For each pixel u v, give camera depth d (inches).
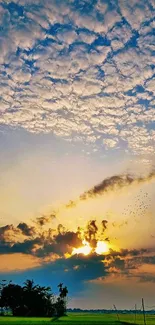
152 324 3663.9
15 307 4542.3
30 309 4515.3
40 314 4520.2
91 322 3014.3
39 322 2962.6
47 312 4552.2
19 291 4586.6
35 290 4660.4
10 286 4640.8
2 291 4586.6
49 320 3149.6
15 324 2832.2
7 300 4515.3
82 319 3292.3
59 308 4630.9
